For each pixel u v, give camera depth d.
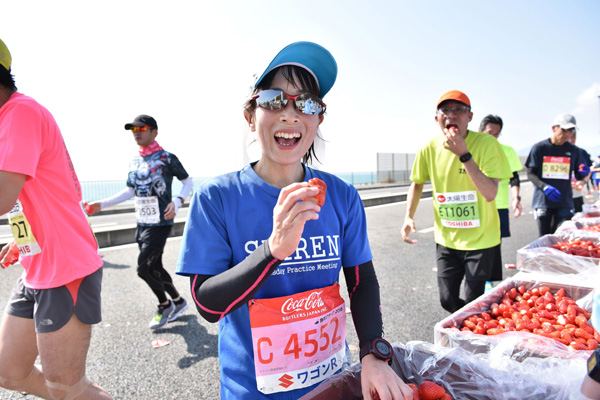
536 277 2.29
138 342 3.04
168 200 3.27
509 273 4.88
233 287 0.90
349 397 1.13
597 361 0.86
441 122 2.58
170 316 3.36
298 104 1.05
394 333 3.11
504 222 3.92
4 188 1.28
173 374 2.56
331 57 1.11
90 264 1.53
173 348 2.94
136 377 2.53
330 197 1.20
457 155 2.46
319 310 1.12
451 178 2.62
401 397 0.94
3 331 1.57
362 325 1.12
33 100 1.43
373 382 0.98
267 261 0.87
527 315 1.89
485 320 1.93
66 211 1.50
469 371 1.23
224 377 1.12
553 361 1.28
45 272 1.46
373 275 1.26
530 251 2.64
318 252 1.13
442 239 2.74
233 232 1.07
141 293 4.27
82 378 1.56
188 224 1.06
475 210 2.53
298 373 1.09
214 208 1.06
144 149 3.34
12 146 1.30
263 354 1.06
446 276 2.75
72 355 1.50
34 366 1.68
